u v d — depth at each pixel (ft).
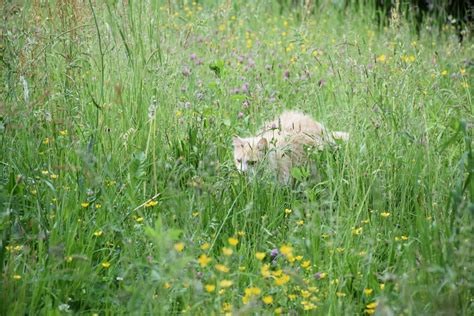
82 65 27.86
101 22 29.81
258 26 45.11
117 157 22.93
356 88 26.58
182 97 28.99
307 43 38.42
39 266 17.87
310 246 19.13
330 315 16.89
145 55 28.02
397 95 25.29
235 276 18.24
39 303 17.28
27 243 19.26
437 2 48.42
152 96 25.50
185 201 20.62
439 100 30.01
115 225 19.49
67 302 17.31
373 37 42.83
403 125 23.79
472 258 17.84
